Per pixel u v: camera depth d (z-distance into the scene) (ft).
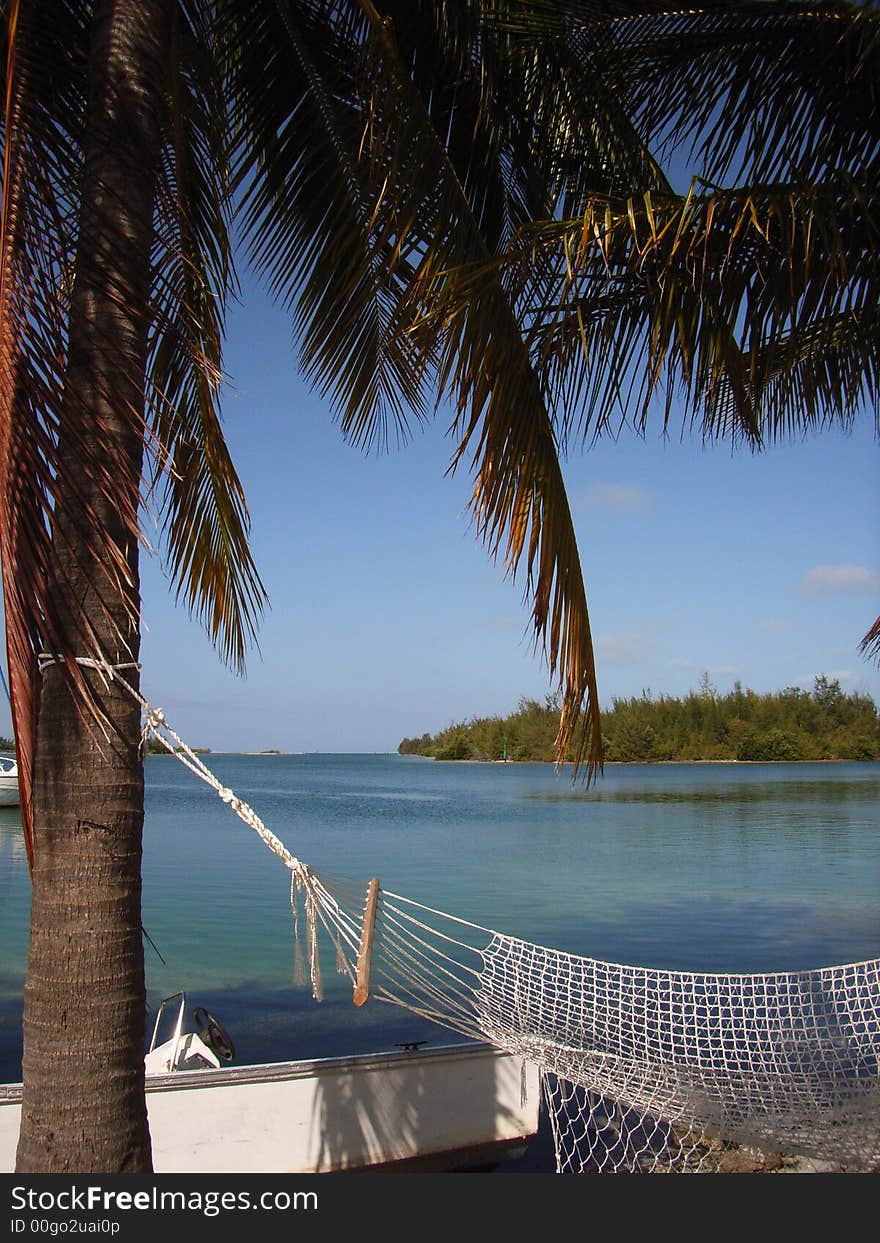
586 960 16.83
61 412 8.56
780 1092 14.23
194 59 13.14
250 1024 26.50
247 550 14.83
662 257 12.80
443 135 15.46
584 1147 18.39
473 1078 17.61
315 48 14.69
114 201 9.60
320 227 14.52
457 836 84.48
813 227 12.48
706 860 65.92
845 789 159.74
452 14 13.87
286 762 592.60
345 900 14.01
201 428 14.89
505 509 11.36
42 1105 8.65
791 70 14.35
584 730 11.64
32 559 8.21
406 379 15.19
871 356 15.52
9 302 8.45
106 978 8.80
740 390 14.24
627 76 15.30
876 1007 15.90
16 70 9.49
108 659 9.15
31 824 8.49
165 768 379.55
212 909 44.86
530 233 12.17
